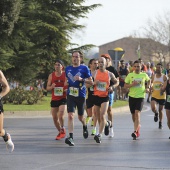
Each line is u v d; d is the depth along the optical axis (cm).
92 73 1891
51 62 3931
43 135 1848
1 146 1527
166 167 1208
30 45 4028
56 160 1295
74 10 4069
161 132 1980
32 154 1389
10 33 3372
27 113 2747
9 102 3291
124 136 1830
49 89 1702
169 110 1761
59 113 1695
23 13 3775
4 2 3219
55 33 3856
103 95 1638
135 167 1202
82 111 1644
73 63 1594
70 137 1559
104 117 1633
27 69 3822
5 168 1178
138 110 1739
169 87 1741
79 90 1583
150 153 1430
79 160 1297
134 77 1739
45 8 3862
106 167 1198
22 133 1908
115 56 3569
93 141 1680
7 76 3825
